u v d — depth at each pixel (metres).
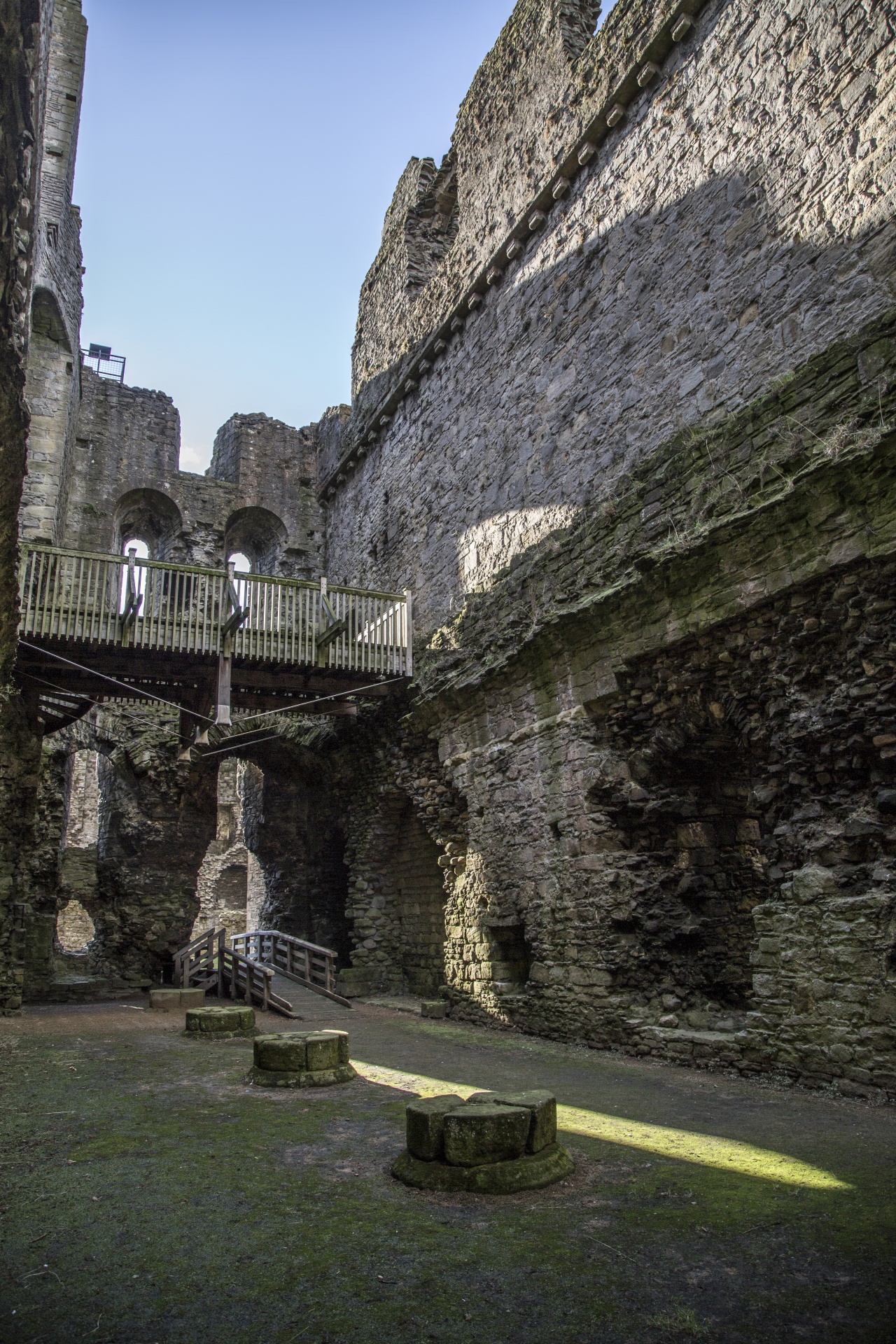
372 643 13.71
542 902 10.02
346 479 19.52
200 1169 4.56
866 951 6.09
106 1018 11.80
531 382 11.91
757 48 8.54
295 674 13.96
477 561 12.80
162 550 20.91
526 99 12.52
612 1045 8.56
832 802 6.69
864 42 7.42
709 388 8.71
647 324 9.73
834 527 6.64
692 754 8.55
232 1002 13.61
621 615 8.87
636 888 8.73
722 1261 3.32
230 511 20.84
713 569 7.74
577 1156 4.73
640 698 8.84
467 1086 6.77
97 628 11.96
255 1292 3.12
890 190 7.05
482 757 11.61
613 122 10.51
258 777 19.95
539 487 11.39
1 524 5.85
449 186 17.20
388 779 14.54
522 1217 3.82
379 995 14.39
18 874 12.58
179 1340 2.78
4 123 4.48
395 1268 3.30
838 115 7.61
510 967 10.96
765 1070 6.77
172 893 16.55
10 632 6.86
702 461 8.21
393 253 17.59
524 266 12.38
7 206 4.81
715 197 8.94
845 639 6.65
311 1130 5.36
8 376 5.31
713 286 8.83
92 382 20.11
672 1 9.55
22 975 12.46
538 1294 3.07
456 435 14.01
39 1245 3.57
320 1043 6.98
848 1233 3.56
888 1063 5.84
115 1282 3.21
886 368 6.41
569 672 9.84
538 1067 7.71
